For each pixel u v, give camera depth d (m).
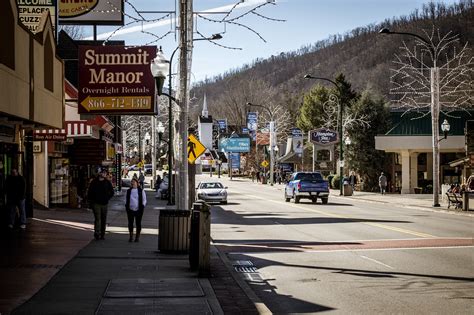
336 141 70.50
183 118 17.69
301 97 151.00
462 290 12.08
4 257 15.49
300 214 33.88
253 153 121.81
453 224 27.08
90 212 31.64
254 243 20.61
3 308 9.67
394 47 188.12
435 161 37.91
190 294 10.95
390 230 24.30
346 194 57.41
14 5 13.92
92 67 21.83
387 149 60.06
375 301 11.13
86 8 33.62
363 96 74.38
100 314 9.34
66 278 12.59
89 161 37.22
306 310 10.46
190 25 17.44
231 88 181.25
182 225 16.77
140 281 12.28
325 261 16.39
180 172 17.72
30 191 26.53
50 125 18.17
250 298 11.04
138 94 21.83
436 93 37.69
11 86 13.73
